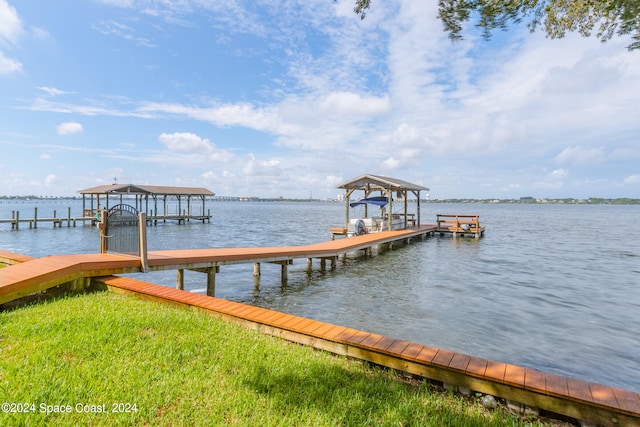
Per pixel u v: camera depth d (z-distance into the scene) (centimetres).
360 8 521
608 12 406
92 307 564
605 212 10544
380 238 1875
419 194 2878
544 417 316
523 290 1102
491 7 441
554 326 778
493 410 326
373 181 2364
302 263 1566
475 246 2198
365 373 386
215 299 623
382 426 286
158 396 313
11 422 266
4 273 668
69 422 271
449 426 291
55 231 3012
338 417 295
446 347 658
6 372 337
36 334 436
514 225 4434
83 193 3862
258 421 286
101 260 773
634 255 1864
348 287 1130
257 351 421
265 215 6819
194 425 279
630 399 295
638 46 421
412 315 841
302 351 436
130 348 406
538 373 345
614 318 837
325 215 6888
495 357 621
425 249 2048
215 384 341
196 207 11194
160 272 1307
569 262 1633
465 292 1068
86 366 357
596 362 608
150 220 4150
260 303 948
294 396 325
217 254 1033
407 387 361
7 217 4669
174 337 448
